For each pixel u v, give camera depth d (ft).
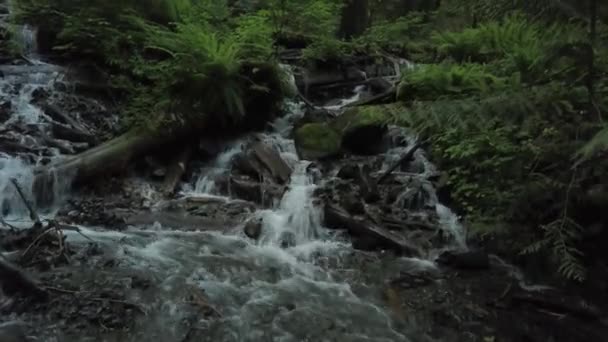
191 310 13.96
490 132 18.51
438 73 24.49
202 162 25.02
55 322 12.76
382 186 22.48
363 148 25.82
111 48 28.86
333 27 41.37
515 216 17.47
